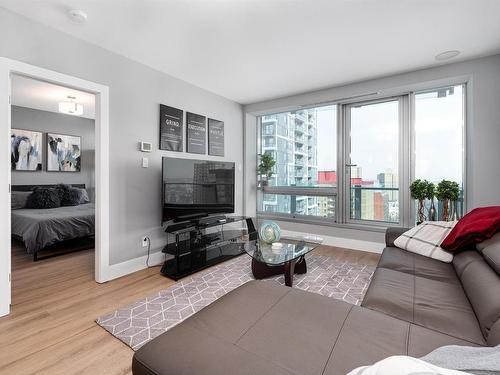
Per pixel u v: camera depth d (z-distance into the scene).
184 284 2.47
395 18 2.07
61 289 2.37
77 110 3.93
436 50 2.58
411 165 3.33
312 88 3.67
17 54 1.98
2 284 1.90
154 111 3.03
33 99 4.05
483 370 0.60
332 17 2.06
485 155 2.68
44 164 4.74
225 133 4.12
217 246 3.59
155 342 0.99
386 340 0.97
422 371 0.52
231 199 3.78
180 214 3.07
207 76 3.26
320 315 1.14
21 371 1.38
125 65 2.72
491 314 1.04
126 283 2.51
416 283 1.55
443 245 1.97
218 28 2.21
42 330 1.74
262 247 2.60
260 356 0.89
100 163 2.50
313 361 0.86
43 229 3.21
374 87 3.32
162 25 2.16
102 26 2.17
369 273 2.72
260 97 4.10
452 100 3.16
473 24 2.15
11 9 1.94
